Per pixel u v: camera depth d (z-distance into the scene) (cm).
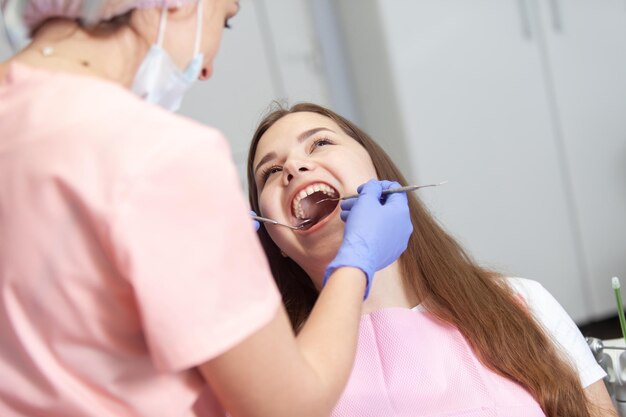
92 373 80
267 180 155
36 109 79
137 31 87
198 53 90
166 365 75
